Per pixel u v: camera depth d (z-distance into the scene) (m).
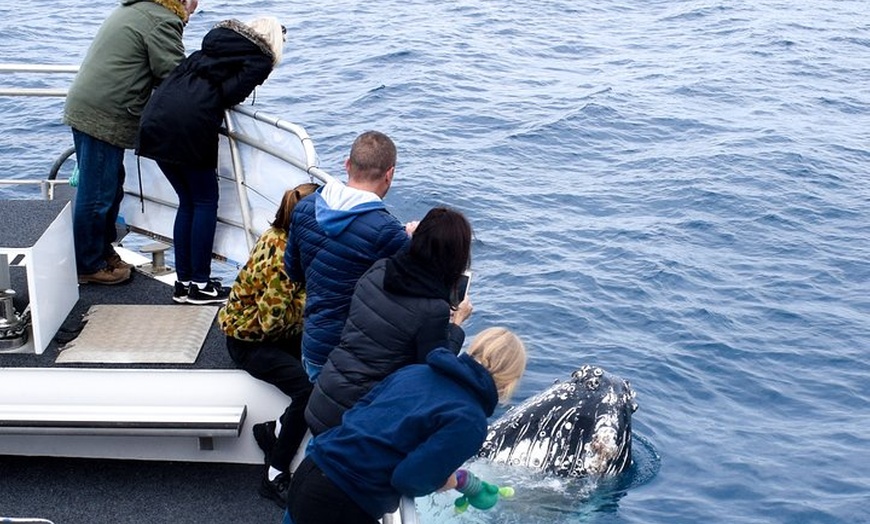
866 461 10.02
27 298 7.25
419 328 4.75
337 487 4.51
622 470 9.52
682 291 14.05
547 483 9.16
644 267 14.80
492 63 27.52
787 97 25.58
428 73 25.66
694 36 32.28
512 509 8.74
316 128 21.25
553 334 12.63
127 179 7.91
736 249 15.80
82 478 6.41
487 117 22.55
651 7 36.62
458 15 33.06
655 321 13.09
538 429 9.45
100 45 7.10
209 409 6.29
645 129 22.41
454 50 28.45
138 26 7.00
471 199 17.56
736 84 26.55
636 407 9.84
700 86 26.17
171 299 7.38
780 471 9.78
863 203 18.12
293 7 33.34
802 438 10.46
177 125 6.65
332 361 4.95
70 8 32.00
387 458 4.42
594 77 26.78
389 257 5.18
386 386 4.54
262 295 6.01
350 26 30.69
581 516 8.82
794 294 14.20
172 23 7.05
